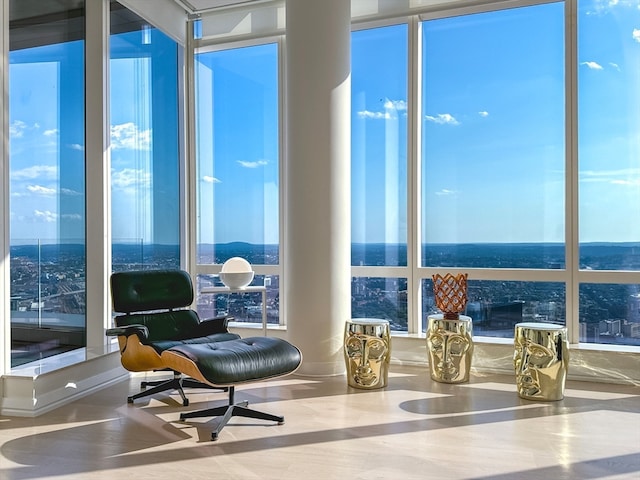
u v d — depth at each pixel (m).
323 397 3.96
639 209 4.44
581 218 4.60
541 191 4.74
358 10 5.23
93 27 4.52
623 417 3.49
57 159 4.24
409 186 5.11
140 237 5.10
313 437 3.15
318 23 4.57
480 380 4.45
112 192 4.69
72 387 3.96
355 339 4.20
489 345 4.70
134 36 5.00
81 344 4.51
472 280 4.95
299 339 4.64
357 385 4.20
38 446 3.03
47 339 4.12
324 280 4.58
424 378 4.52
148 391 3.91
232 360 3.20
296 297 4.64
